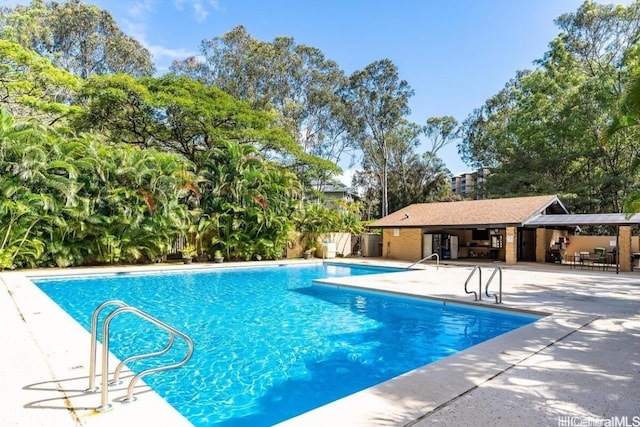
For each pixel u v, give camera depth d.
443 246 24.12
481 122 40.50
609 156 28.56
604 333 6.18
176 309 9.46
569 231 25.34
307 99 39.81
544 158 31.16
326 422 3.15
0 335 5.73
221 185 19.88
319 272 18.09
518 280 13.38
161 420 3.23
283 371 5.52
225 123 26.06
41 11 33.16
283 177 22.12
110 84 21.06
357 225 26.58
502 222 19.84
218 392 4.81
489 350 5.23
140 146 26.05
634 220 16.23
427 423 3.14
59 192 14.73
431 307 9.69
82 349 5.16
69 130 20.22
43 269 14.64
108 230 15.98
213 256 19.83
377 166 45.78
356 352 6.38
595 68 29.20
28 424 3.13
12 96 22.72
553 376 4.25
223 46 36.31
